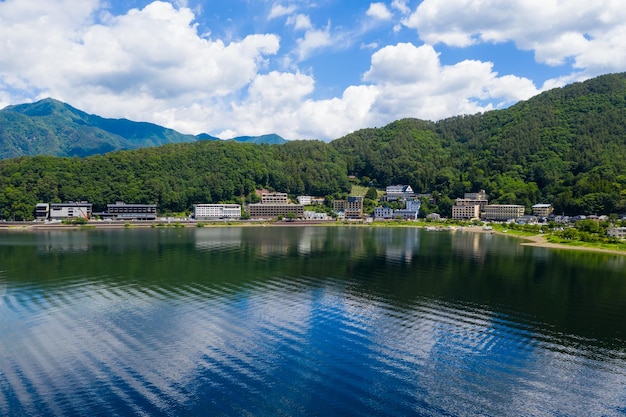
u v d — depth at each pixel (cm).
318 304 8212
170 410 4456
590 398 4769
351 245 18275
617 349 6119
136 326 6894
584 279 10931
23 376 5162
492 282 10444
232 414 4391
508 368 5469
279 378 5141
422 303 8375
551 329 6912
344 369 5391
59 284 9788
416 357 5769
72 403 4566
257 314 7544
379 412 4450
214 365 5475
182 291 9200
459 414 4438
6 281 10069
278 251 15950
